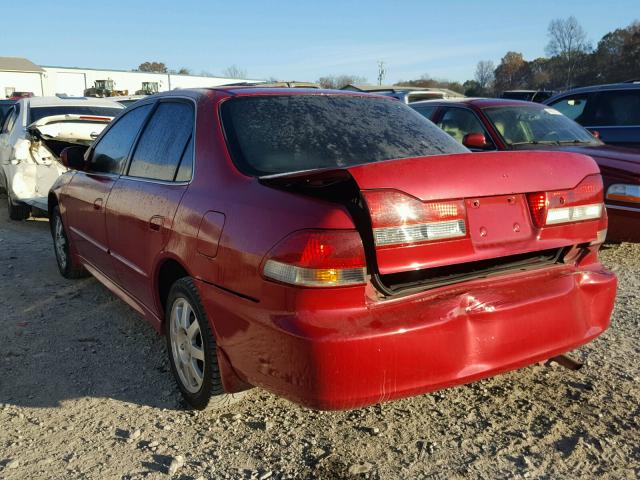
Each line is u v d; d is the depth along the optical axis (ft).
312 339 7.81
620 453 9.19
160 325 11.75
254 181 9.34
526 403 10.69
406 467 8.92
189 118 11.60
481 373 8.66
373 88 51.78
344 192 8.41
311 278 7.91
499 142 21.42
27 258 20.90
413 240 8.18
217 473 8.84
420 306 8.39
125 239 12.75
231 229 9.03
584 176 9.96
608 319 10.39
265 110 11.20
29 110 28.07
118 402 11.02
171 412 10.63
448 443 9.51
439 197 8.35
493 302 8.79
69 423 10.31
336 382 7.87
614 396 10.90
